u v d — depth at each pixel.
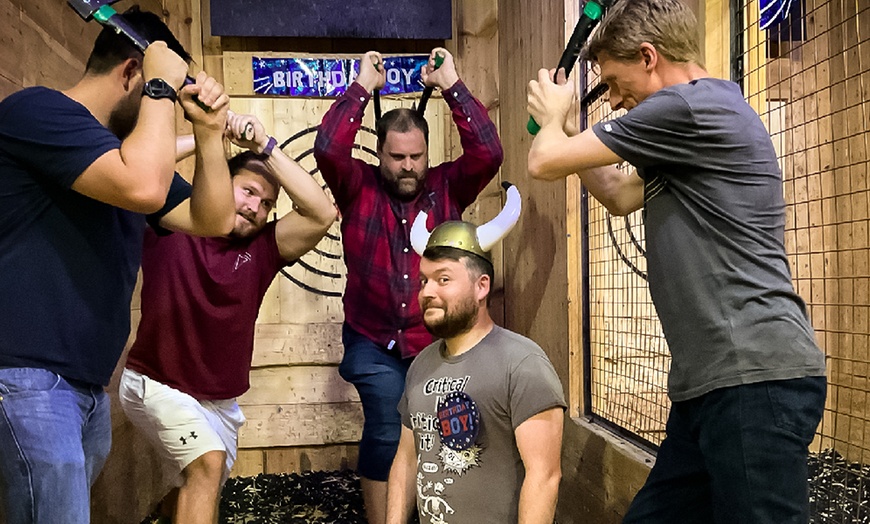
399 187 2.70
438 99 4.02
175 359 2.23
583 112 2.88
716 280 1.43
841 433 3.25
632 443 2.49
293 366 3.92
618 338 2.78
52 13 2.44
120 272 1.64
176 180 1.97
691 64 1.56
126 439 3.00
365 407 2.69
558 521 3.11
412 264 2.71
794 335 1.40
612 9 1.60
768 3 1.90
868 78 3.12
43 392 1.44
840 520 2.28
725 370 1.41
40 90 1.49
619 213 1.95
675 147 1.45
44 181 1.48
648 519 1.65
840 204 3.22
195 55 3.86
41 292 1.47
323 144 2.63
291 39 3.98
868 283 3.30
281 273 3.95
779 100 2.22
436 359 1.84
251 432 3.88
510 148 3.76
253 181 2.29
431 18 3.95
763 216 1.44
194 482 2.21
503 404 1.69
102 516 2.70
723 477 1.41
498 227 1.81
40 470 1.41
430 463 1.76
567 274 2.90
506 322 3.92
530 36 3.37
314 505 3.46
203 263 2.23
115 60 1.63
